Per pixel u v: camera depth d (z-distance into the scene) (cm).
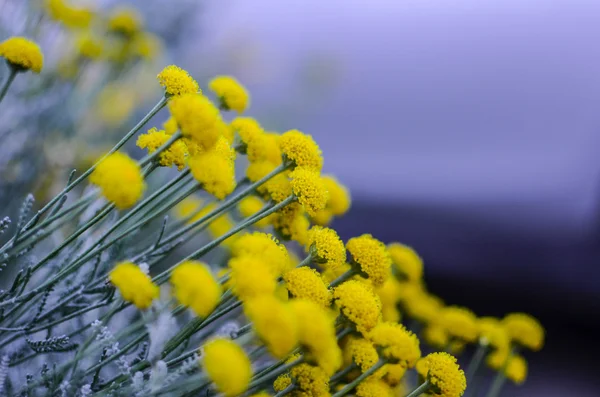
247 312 49
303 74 106
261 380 51
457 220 146
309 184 54
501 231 143
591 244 136
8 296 54
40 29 69
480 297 135
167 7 98
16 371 55
